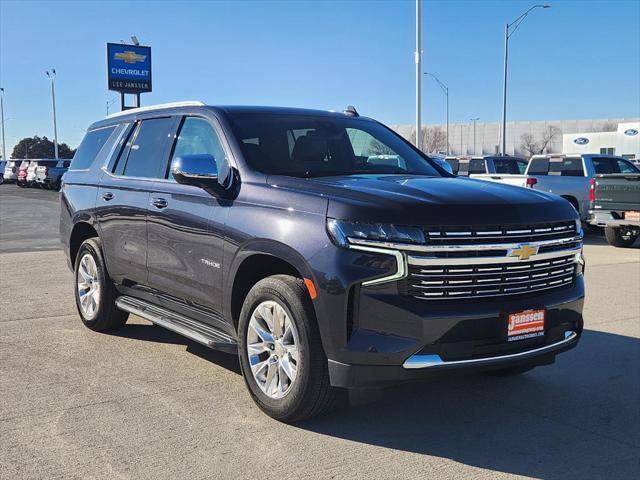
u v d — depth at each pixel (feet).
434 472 11.27
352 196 12.47
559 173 52.08
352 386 12.00
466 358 12.05
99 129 21.71
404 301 11.66
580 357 18.38
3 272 31.81
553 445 12.50
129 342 19.26
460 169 64.64
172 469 11.18
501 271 12.43
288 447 12.16
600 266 34.76
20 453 11.72
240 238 13.83
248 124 15.98
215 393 14.93
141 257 17.54
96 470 11.09
